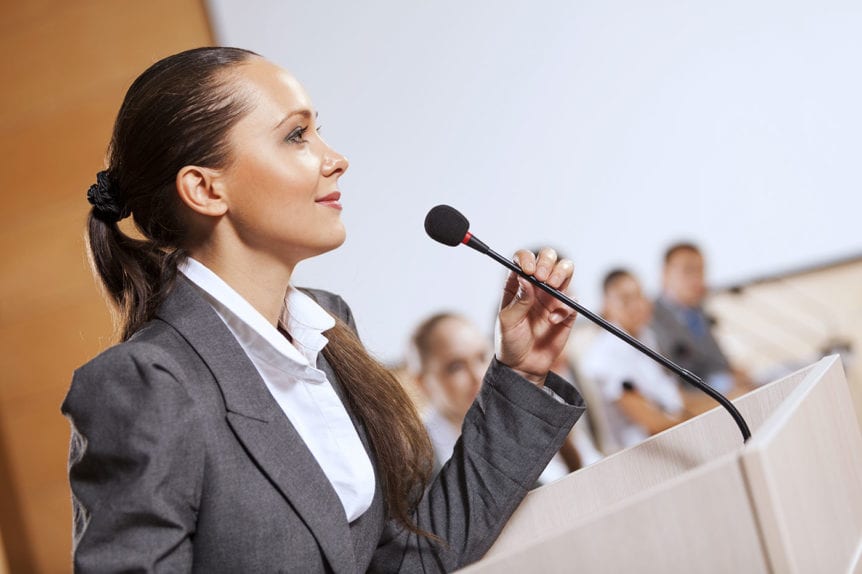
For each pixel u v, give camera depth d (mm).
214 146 919
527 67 3309
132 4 3463
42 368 3525
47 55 3504
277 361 938
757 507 656
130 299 960
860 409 3174
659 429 3152
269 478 883
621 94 3283
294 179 922
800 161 3223
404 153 3348
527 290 1028
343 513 914
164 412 833
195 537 860
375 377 1060
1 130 3521
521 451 1021
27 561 3484
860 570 765
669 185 3277
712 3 3232
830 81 3201
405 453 1042
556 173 3312
